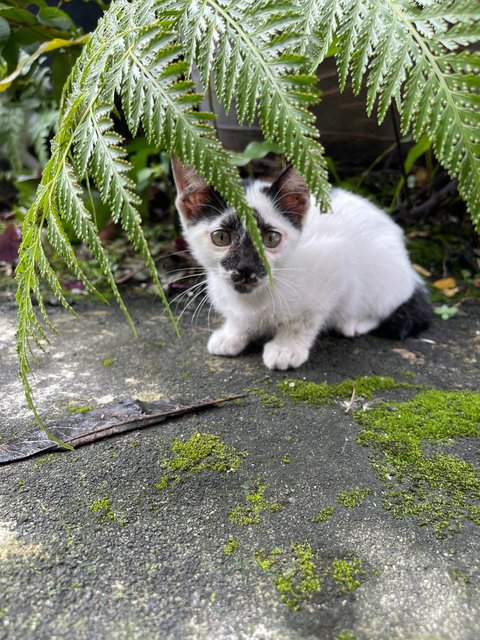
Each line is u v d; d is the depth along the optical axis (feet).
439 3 0.41
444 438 0.67
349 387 0.79
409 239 1.38
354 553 0.50
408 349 0.95
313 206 0.96
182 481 0.59
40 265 0.52
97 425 0.67
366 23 0.41
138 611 0.44
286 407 0.74
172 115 0.41
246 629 0.42
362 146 1.38
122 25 0.50
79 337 0.96
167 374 0.83
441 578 0.47
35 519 0.53
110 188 0.44
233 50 0.42
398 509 0.55
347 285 0.94
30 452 0.62
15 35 1.05
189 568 0.48
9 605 0.44
